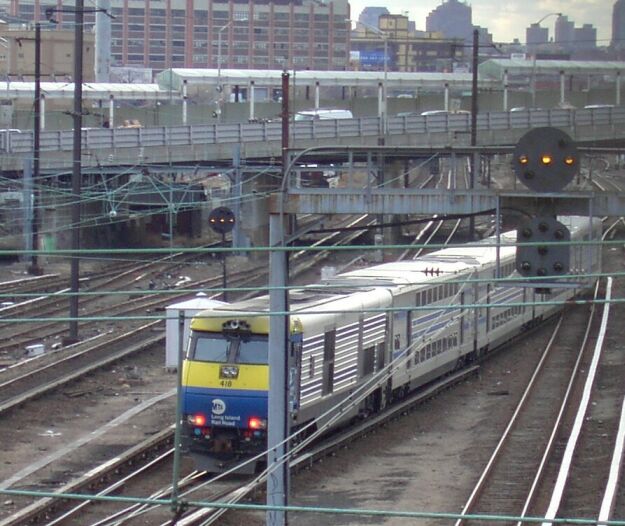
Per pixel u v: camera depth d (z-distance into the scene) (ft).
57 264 434.71
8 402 209.26
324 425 186.80
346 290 209.77
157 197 463.83
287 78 294.46
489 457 187.52
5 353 274.57
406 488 168.25
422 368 233.76
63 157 420.77
